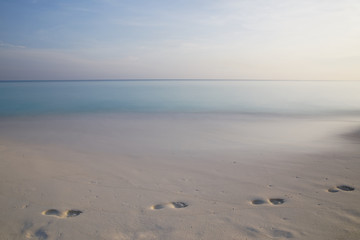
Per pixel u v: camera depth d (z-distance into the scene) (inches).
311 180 199.9
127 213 152.3
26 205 164.9
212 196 176.1
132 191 187.5
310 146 323.6
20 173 229.6
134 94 1628.9
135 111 792.9
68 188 193.9
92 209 158.4
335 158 259.9
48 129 485.7
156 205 163.5
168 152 308.5
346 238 119.5
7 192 186.2
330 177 205.2
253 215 145.9
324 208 151.3
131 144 356.8
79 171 235.3
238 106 931.3
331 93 1785.2
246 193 179.6
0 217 148.6
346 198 164.6
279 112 757.9
